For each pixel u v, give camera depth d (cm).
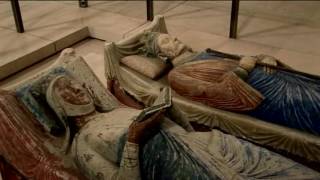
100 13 388
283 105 202
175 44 241
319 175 134
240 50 317
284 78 212
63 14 386
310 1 417
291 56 307
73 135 163
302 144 197
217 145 146
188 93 224
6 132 160
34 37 338
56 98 161
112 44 242
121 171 141
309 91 202
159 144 142
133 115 161
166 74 247
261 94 206
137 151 139
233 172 134
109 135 150
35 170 154
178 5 409
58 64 180
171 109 154
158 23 266
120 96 246
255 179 131
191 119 226
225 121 216
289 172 134
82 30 357
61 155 157
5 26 355
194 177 133
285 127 202
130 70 246
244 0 422
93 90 181
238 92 210
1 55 308
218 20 372
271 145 208
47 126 160
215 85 217
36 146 155
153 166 140
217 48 320
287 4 410
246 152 144
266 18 376
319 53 311
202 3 413
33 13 386
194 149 141
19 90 167
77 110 163
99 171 148
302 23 365
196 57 240
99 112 178
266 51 315
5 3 405
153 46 244
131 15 383
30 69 315
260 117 208
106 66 246
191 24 364
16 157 159
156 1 420
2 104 160
